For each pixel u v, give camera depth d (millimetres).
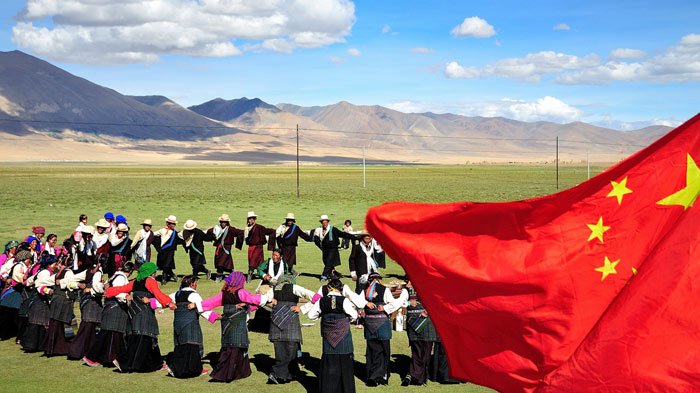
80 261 17172
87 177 124062
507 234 6340
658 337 5465
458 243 6508
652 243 5930
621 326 5562
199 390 11102
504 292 6227
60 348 13344
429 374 11859
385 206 6727
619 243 6020
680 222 5578
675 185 5895
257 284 21516
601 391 5594
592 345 5648
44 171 158750
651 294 5523
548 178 130875
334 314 10602
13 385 11258
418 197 70812
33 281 13461
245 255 29516
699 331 5387
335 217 44625
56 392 10859
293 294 11578
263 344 14141
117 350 12312
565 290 6062
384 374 11523
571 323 6051
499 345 6344
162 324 15859
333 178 131875
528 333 6215
